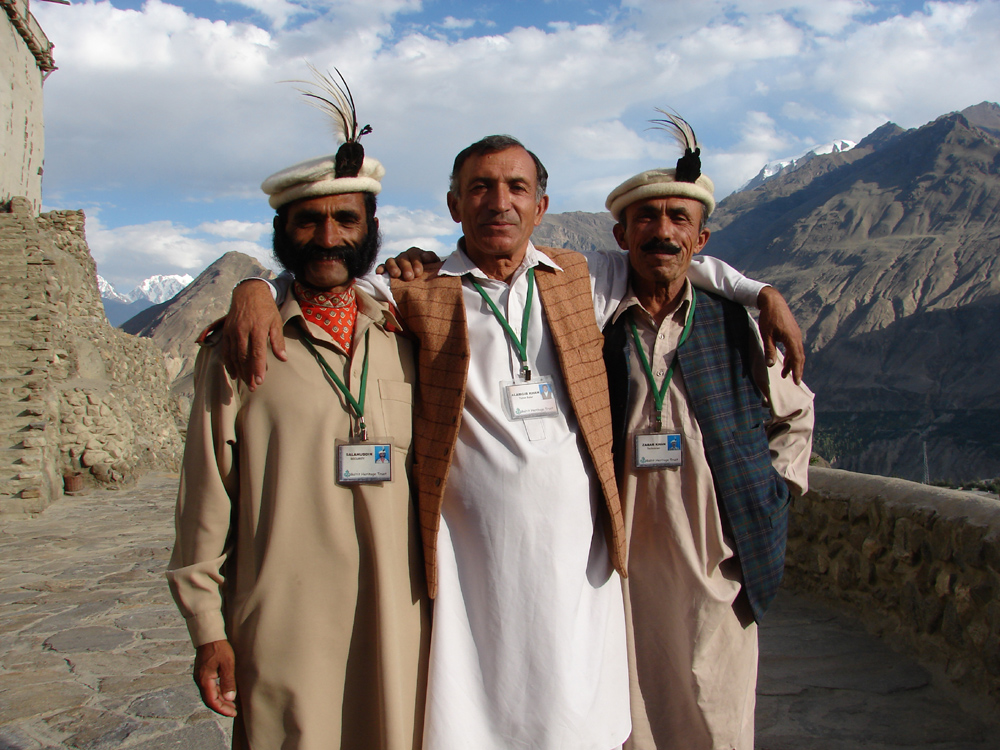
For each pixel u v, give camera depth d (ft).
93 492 47.14
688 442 7.16
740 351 7.51
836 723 10.27
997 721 9.82
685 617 7.13
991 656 10.30
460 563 6.23
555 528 6.18
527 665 6.03
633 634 7.26
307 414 5.69
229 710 5.45
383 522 5.74
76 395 49.06
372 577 5.69
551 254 7.29
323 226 5.86
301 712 5.46
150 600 20.16
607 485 6.52
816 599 15.81
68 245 68.95
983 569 10.68
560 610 6.11
